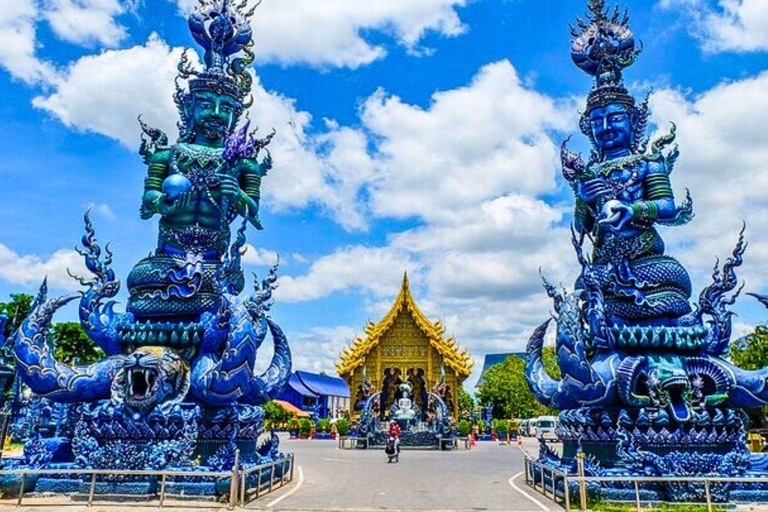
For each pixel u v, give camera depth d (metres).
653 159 17.80
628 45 19.58
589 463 14.78
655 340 16.23
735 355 35.22
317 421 61.34
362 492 16.75
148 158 19.16
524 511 13.63
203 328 17.17
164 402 15.76
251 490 14.84
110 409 15.61
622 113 18.56
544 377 18.81
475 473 22.55
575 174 18.05
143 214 18.66
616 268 17.33
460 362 42.06
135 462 14.53
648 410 15.39
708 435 15.14
